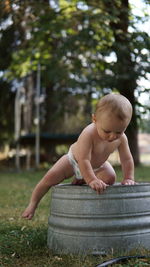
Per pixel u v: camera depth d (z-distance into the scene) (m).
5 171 14.01
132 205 2.68
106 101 2.67
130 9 9.78
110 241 2.61
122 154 3.08
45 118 17.67
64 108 15.50
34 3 11.33
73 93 13.30
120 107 2.62
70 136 15.71
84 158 2.82
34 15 11.45
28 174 11.59
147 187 2.77
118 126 2.64
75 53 11.41
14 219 4.07
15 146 16.72
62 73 12.06
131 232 2.65
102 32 10.82
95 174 3.05
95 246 2.62
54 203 2.88
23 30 14.62
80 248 2.65
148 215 2.75
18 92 16.22
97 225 2.63
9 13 11.41
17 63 14.69
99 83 11.23
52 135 15.73
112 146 2.99
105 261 2.37
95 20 10.30
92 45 10.61
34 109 17.80
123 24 10.28
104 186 2.64
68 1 12.05
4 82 16.86
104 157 3.01
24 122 17.77
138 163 14.62
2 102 17.39
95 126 2.88
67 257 2.59
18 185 8.03
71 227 2.70
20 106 17.23
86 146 2.84
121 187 2.66
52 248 2.84
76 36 10.69
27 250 2.85
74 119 16.97
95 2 10.54
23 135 15.90
